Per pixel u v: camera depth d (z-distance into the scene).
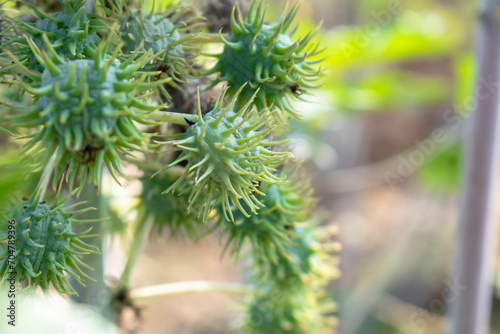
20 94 0.22
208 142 0.21
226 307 0.68
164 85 0.25
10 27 0.22
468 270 0.38
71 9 0.22
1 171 0.20
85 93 0.19
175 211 0.28
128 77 0.20
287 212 0.26
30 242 0.21
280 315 0.32
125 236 0.31
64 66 0.20
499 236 0.74
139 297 0.29
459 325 0.39
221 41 0.24
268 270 0.30
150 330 0.65
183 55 0.24
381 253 0.78
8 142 0.25
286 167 0.26
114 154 0.20
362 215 0.83
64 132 0.20
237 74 0.24
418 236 0.81
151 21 0.23
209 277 0.74
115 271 0.34
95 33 0.22
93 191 0.27
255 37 0.23
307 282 0.30
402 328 0.64
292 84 0.24
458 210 0.40
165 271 0.72
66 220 0.22
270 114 0.23
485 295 0.39
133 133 0.20
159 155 0.26
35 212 0.22
